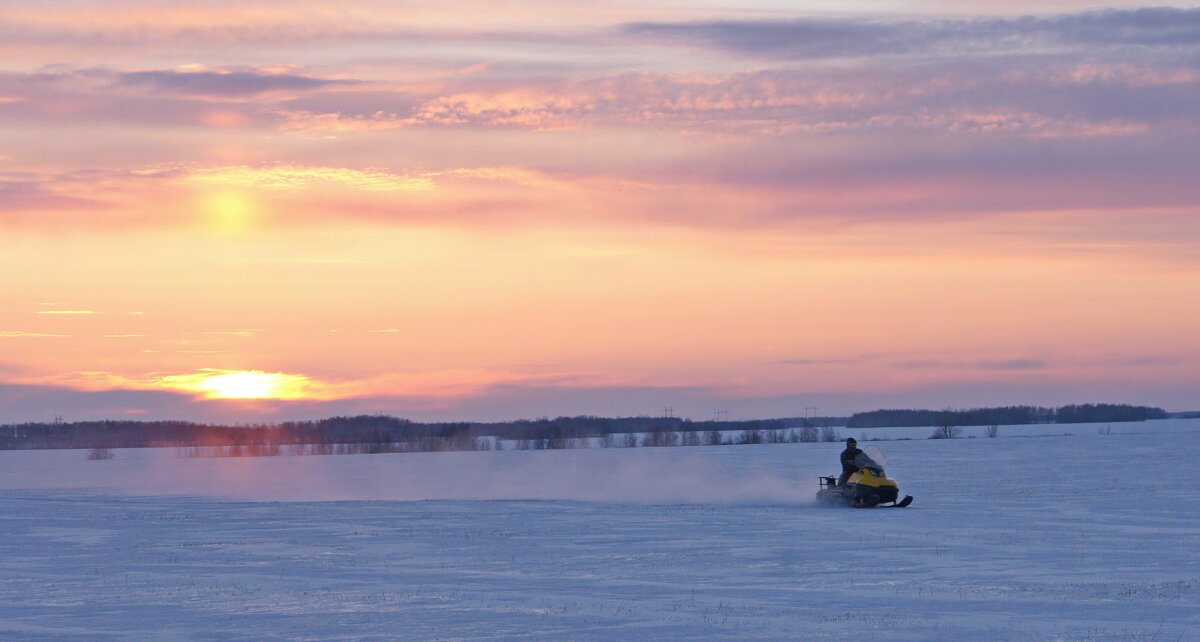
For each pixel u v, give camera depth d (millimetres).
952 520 31797
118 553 26781
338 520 35656
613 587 19938
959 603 17641
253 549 27125
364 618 16953
